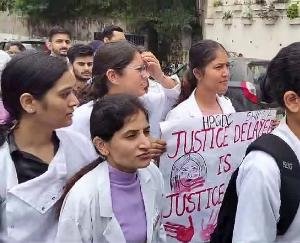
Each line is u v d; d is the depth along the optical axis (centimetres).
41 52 244
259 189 195
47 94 230
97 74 309
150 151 233
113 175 232
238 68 964
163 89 357
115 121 225
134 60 306
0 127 239
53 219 234
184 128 294
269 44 1778
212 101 352
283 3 1695
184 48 2212
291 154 198
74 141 247
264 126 314
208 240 303
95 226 225
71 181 233
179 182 297
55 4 2542
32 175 236
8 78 233
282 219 199
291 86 199
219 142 303
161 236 255
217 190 305
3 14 2906
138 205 236
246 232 196
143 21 2202
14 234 228
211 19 2103
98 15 2439
